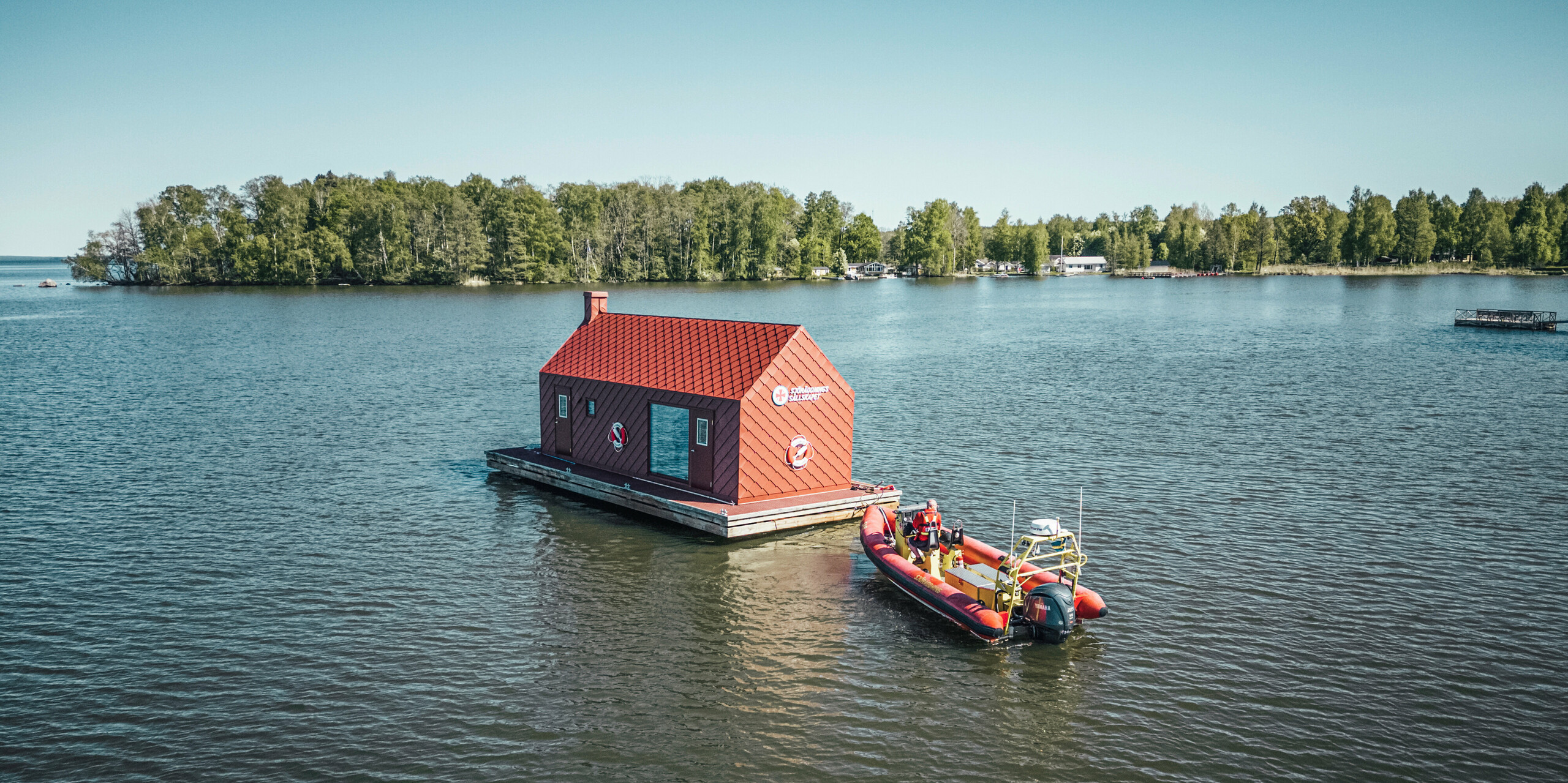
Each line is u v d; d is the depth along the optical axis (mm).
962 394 52312
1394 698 17766
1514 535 27047
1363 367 63812
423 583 23422
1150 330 94125
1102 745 16266
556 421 33438
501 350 72875
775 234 194125
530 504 30250
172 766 15305
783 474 28141
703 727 16781
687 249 188750
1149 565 24672
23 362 65938
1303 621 21172
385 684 18125
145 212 179000
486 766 15453
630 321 32812
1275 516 28859
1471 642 20094
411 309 119375
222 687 17953
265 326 95000
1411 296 149375
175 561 24797
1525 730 16609
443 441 39625
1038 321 106688
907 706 17625
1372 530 27484
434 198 177250
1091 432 41625
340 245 168000
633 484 29844
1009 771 15492
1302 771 15430
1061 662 19375
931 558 22531
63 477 33312
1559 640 20203
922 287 192250
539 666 19031
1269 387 54906
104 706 17203
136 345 77062
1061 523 28156
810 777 15273
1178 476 33656
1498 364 64812
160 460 35938
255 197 175250
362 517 28766
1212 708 17469
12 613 21281
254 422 43594
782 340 27859
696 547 26297
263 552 25547
